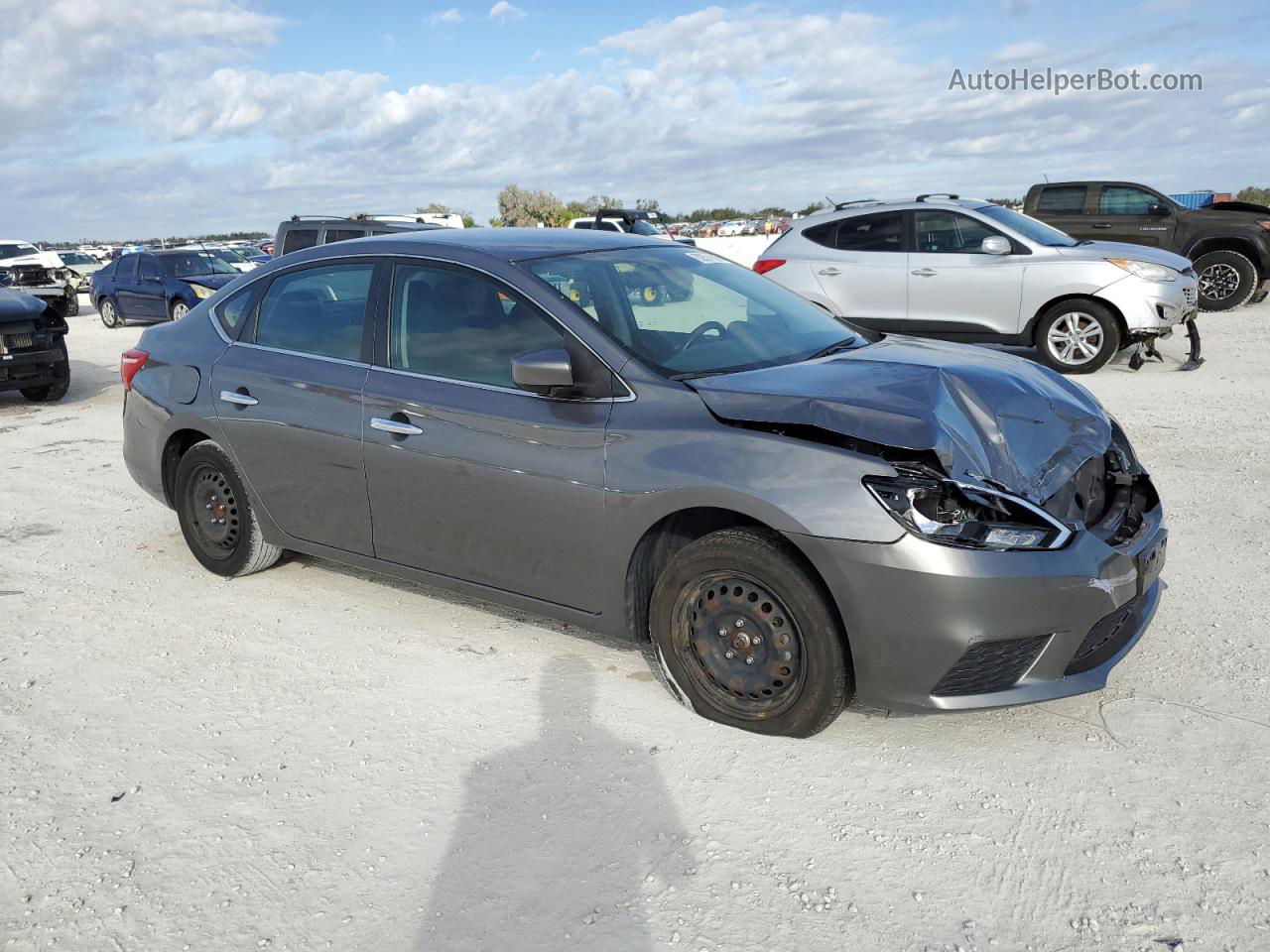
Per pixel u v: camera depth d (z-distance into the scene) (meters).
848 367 3.69
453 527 3.99
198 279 18.94
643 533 3.45
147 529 6.03
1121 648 3.38
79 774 3.36
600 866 2.79
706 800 3.07
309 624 4.51
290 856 2.88
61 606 4.83
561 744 3.42
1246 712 3.46
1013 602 2.98
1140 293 9.64
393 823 3.02
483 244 4.17
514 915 2.61
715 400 3.41
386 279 4.25
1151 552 3.39
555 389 3.64
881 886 2.67
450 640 4.28
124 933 2.59
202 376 4.82
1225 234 14.69
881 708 3.21
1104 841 2.81
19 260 24.12
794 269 11.09
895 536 2.99
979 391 3.50
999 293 10.17
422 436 3.97
